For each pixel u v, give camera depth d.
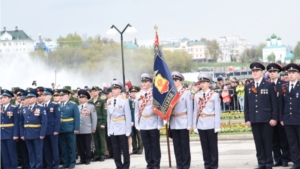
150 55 104.75
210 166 17.67
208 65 190.88
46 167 20.31
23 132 19.72
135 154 24.03
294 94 16.78
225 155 21.58
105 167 20.16
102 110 22.38
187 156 17.98
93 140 22.50
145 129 18.03
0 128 19.86
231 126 30.69
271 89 17.09
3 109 19.91
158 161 18.09
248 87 17.50
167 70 17.73
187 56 140.00
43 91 20.28
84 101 21.69
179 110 17.89
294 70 16.78
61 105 20.78
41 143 19.56
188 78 87.00
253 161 19.53
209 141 17.58
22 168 20.95
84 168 20.22
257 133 17.41
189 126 17.80
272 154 18.69
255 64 17.30
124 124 18.55
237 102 37.62
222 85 38.94
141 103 18.17
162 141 28.92
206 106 17.53
